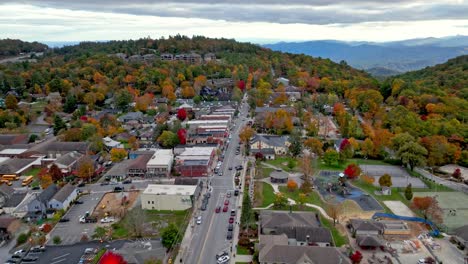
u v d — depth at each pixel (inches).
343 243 3924.7
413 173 5969.5
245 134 7155.5
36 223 4426.7
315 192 5187.0
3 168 5905.5
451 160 6466.5
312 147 6683.1
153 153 6520.7
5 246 3956.7
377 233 4035.4
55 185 5103.3
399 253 3740.2
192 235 4094.5
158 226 4291.3
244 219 4121.6
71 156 6225.4
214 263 3585.1
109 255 3447.3
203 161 5841.5
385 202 4931.1
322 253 3444.9
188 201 4675.2
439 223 4239.7
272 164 6274.6
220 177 5698.8
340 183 5438.0
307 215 4291.3
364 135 7519.7
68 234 4165.8
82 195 5196.9
